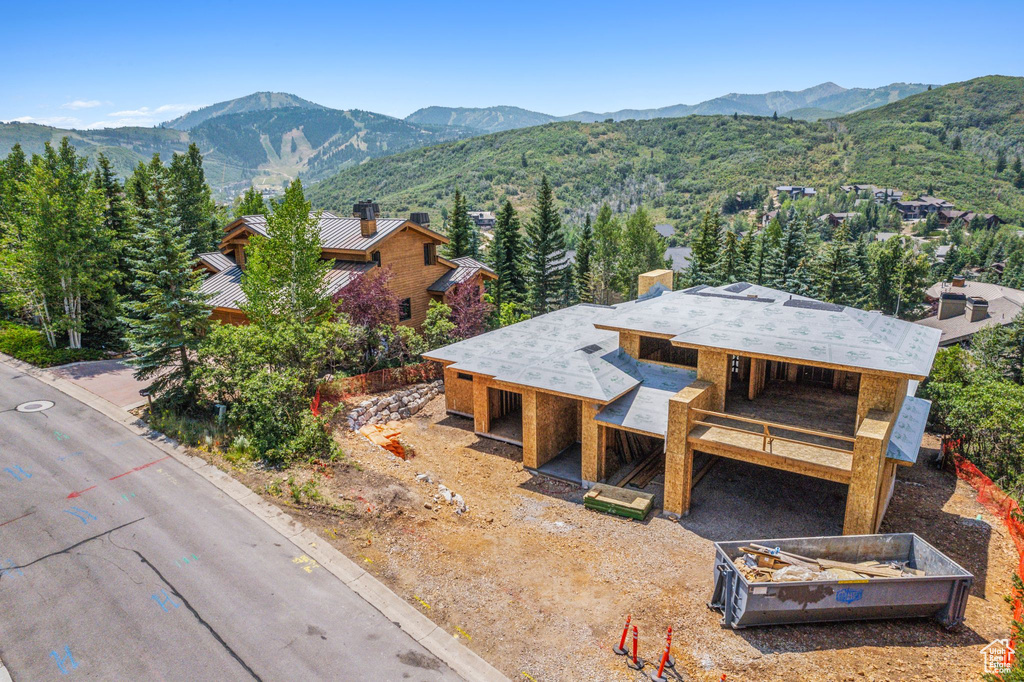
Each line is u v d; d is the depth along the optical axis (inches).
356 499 685.3
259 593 513.0
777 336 703.1
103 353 1202.6
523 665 452.4
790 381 860.0
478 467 864.9
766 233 2640.3
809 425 708.0
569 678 440.1
